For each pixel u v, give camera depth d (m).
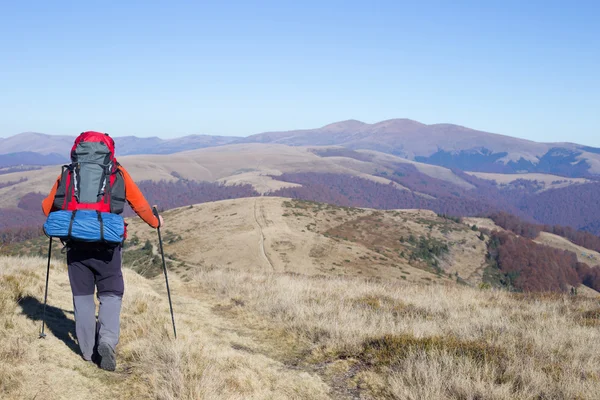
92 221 3.62
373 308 8.33
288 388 4.40
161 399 3.73
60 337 4.55
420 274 103.81
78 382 3.73
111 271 3.98
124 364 4.32
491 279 138.25
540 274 145.12
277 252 103.06
